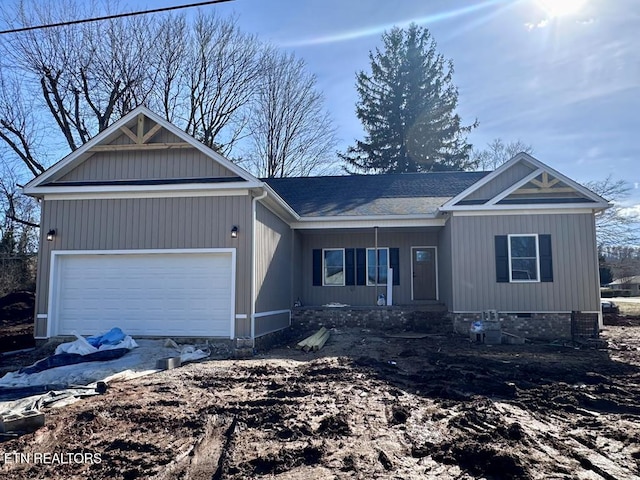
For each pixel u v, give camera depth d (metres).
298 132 34.28
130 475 4.11
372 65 37.91
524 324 13.46
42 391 7.32
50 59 24.16
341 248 17.78
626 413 6.09
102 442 4.94
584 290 13.41
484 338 12.70
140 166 12.23
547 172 13.70
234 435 5.14
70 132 25.25
